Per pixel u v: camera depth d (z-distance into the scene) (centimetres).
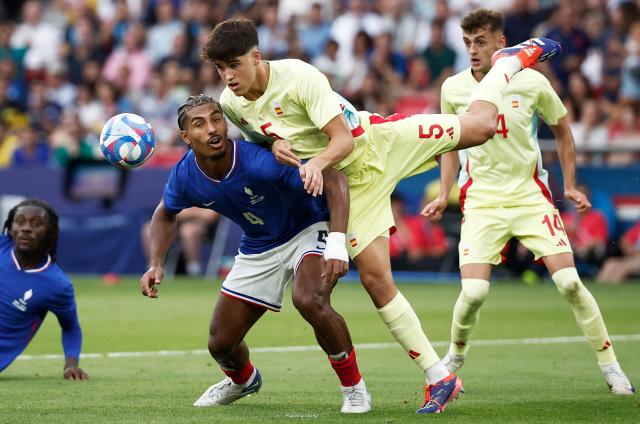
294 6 7000
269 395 2134
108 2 7669
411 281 5225
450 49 6059
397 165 1977
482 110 2033
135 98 6594
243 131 1969
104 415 1859
